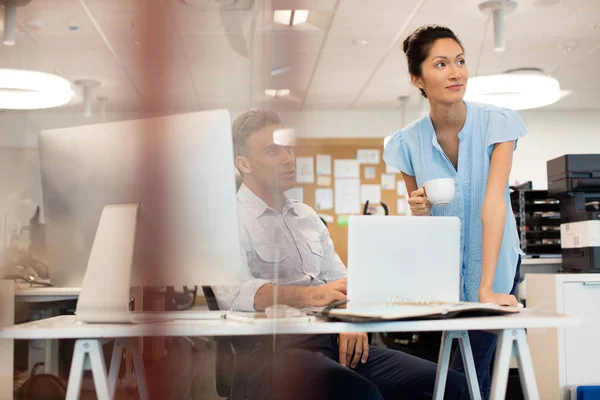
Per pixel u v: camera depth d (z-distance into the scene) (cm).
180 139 123
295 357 157
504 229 165
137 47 550
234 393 161
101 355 115
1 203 376
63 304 213
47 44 542
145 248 125
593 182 282
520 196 329
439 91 169
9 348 189
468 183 175
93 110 691
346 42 550
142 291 199
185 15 493
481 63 625
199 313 128
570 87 685
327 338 169
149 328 114
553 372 265
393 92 706
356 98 727
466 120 174
